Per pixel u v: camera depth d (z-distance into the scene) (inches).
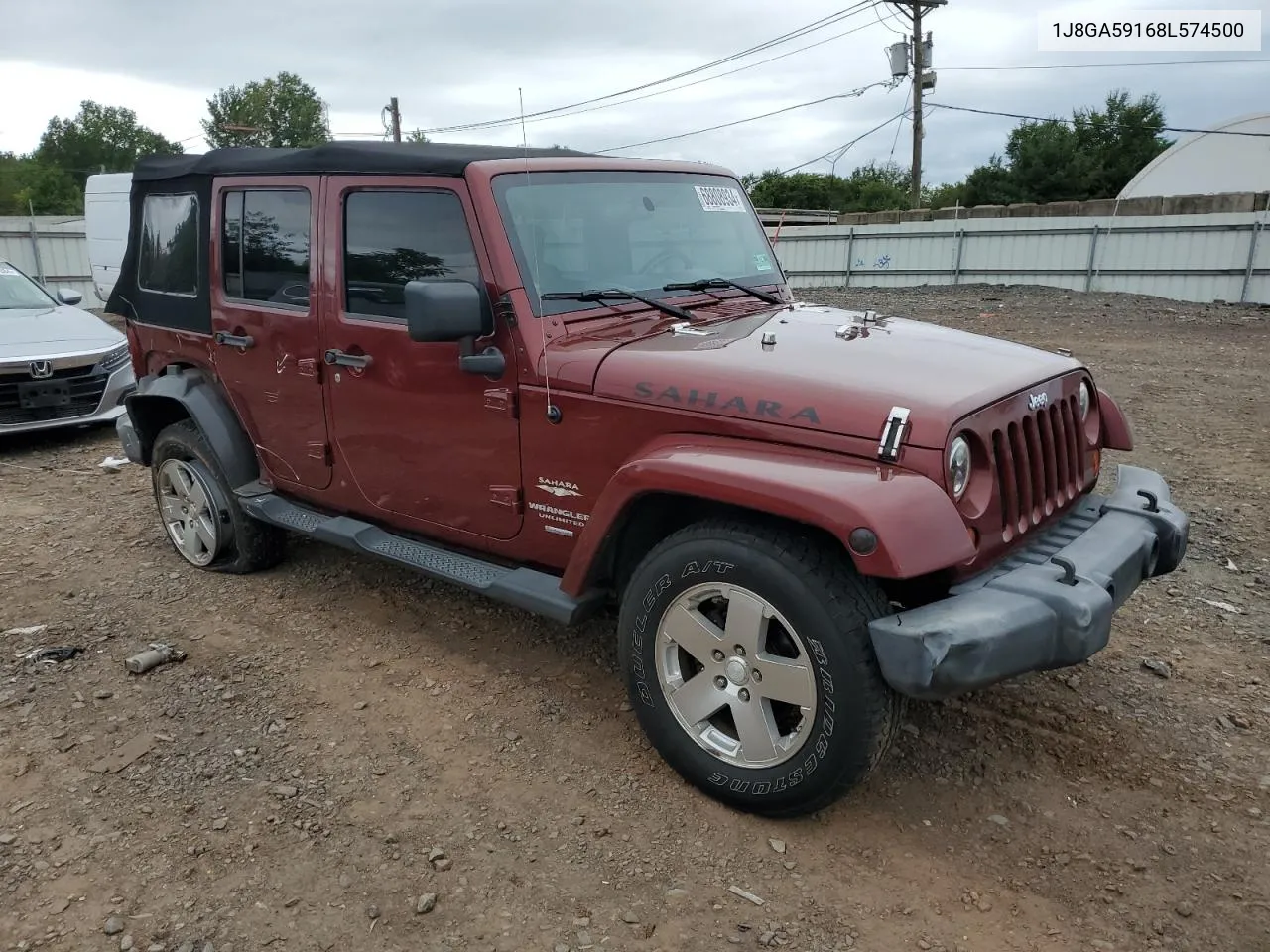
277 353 162.1
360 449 152.9
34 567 199.0
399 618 172.2
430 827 114.7
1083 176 1562.5
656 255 146.6
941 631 95.5
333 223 147.6
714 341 124.3
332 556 201.3
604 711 140.4
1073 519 126.7
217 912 101.2
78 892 104.2
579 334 128.3
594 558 119.7
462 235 131.0
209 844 111.8
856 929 98.7
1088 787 121.2
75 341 310.7
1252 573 185.8
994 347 129.4
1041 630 99.7
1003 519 110.7
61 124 2974.9
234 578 191.3
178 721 138.3
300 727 136.9
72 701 143.7
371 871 107.4
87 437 322.0
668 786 122.0
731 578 108.0
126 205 644.7
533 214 131.8
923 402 102.4
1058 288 803.4
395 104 1238.3
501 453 132.5
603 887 104.8
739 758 113.8
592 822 115.4
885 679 99.3
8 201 2509.8
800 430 105.5
